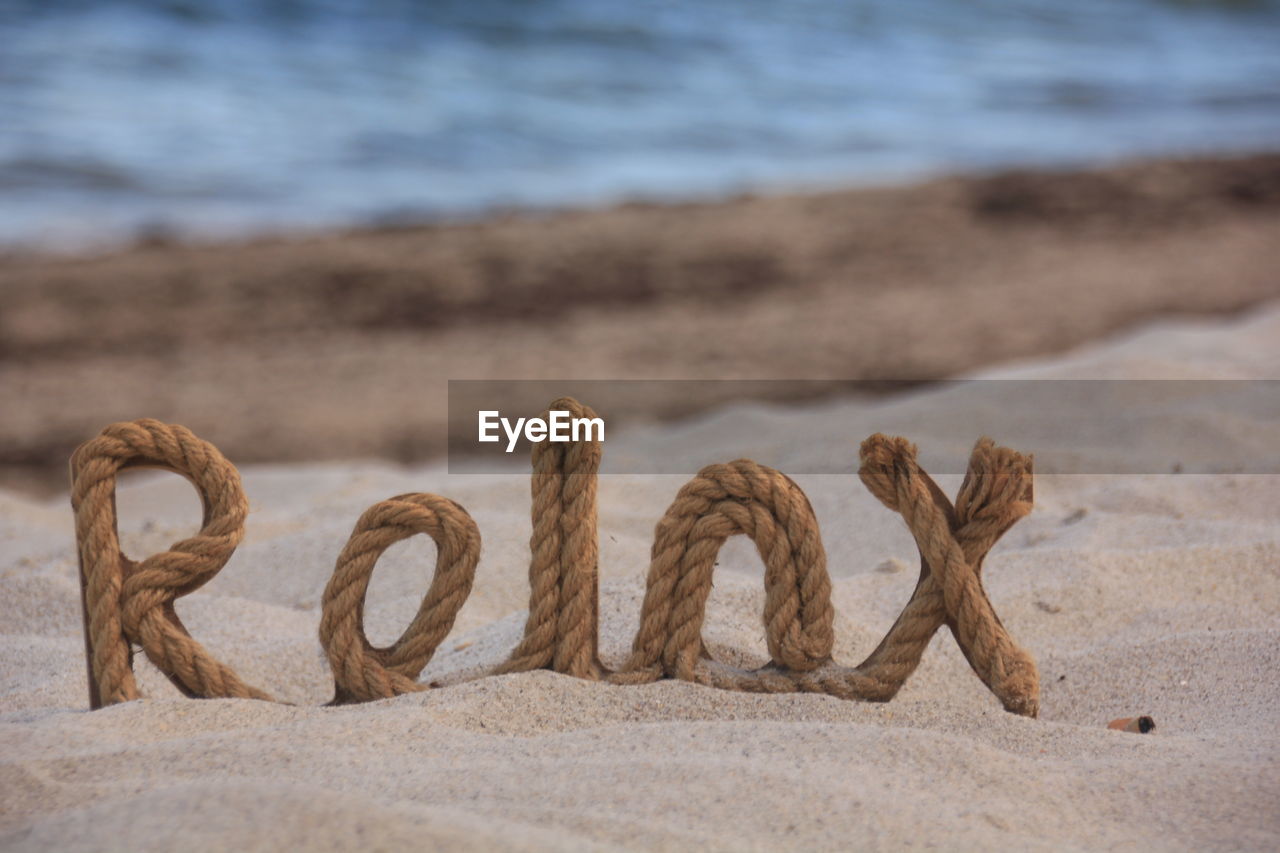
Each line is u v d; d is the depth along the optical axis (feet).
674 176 12.29
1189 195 11.94
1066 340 7.97
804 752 2.70
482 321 8.34
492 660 3.13
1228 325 6.66
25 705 3.06
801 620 2.92
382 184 11.29
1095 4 25.59
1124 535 3.69
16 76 12.82
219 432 6.36
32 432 6.37
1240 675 3.08
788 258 9.82
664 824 2.55
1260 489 3.92
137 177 10.66
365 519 2.91
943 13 22.84
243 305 8.37
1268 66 20.98
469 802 2.59
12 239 9.18
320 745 2.72
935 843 2.54
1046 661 3.23
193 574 2.91
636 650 2.94
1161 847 2.58
